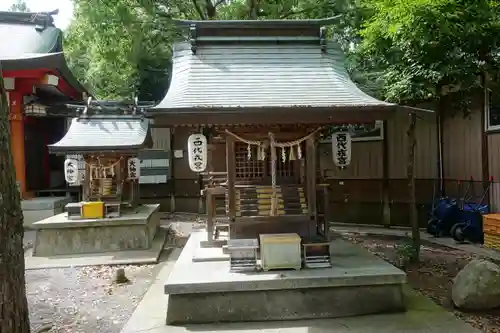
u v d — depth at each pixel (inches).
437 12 297.7
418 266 342.0
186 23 313.6
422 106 533.3
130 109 534.3
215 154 426.0
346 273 242.8
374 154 590.6
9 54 652.7
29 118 717.3
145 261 393.1
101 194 486.6
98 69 800.3
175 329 224.7
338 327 222.8
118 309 270.8
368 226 578.9
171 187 780.6
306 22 317.1
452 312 243.4
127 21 585.6
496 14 316.2
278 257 250.5
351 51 575.5
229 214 287.4
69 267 379.6
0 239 120.3
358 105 250.7
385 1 336.2
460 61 355.9
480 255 375.6
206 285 230.5
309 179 289.9
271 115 251.6
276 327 225.0
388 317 234.8
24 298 128.7
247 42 313.1
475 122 474.0
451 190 505.7
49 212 604.4
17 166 618.2
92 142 470.3
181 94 267.6
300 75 293.7
